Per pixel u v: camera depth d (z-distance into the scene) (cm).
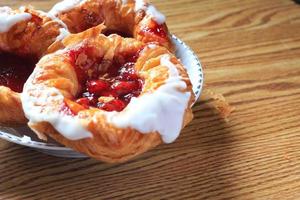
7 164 42
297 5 63
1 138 42
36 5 58
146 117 38
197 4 61
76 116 38
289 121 47
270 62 53
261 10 61
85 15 50
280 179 42
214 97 48
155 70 41
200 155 43
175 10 60
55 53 43
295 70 52
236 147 44
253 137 45
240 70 52
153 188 41
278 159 43
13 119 42
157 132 39
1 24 46
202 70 49
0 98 41
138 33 48
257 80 51
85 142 38
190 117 41
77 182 41
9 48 47
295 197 41
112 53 43
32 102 39
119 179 41
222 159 43
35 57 47
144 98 39
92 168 42
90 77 43
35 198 39
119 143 37
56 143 40
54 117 38
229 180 41
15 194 39
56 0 59
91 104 40
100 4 50
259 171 42
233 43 55
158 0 61
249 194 41
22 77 45
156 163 42
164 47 46
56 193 40
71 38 44
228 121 46
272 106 48
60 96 39
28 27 46
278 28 58
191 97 41
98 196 40
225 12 60
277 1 63
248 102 48
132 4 50
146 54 43
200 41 55
